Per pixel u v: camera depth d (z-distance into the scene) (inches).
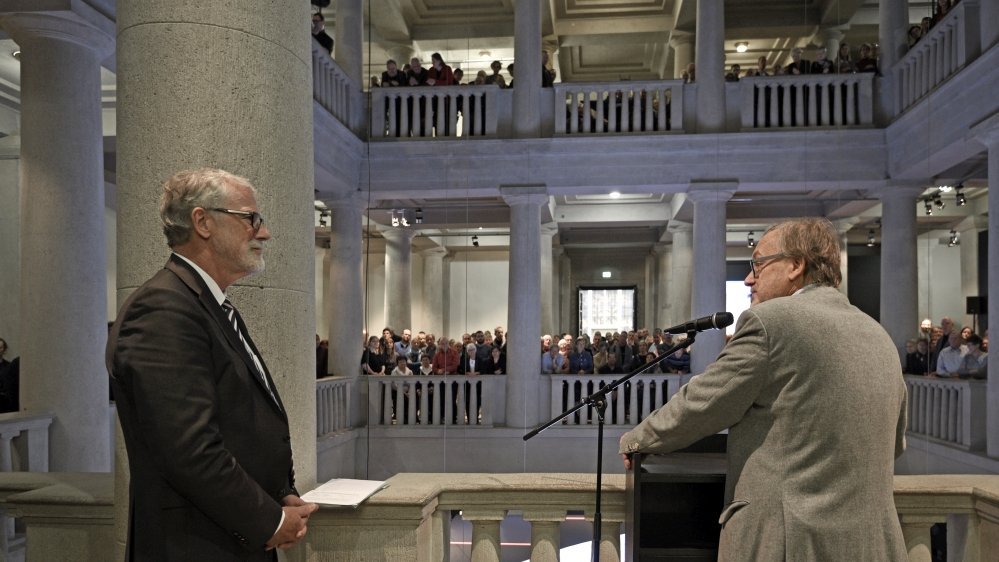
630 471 73.2
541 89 372.5
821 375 56.4
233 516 49.4
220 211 56.0
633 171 360.5
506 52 577.0
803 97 366.3
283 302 77.5
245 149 73.5
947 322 344.8
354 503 77.4
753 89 358.6
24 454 187.3
